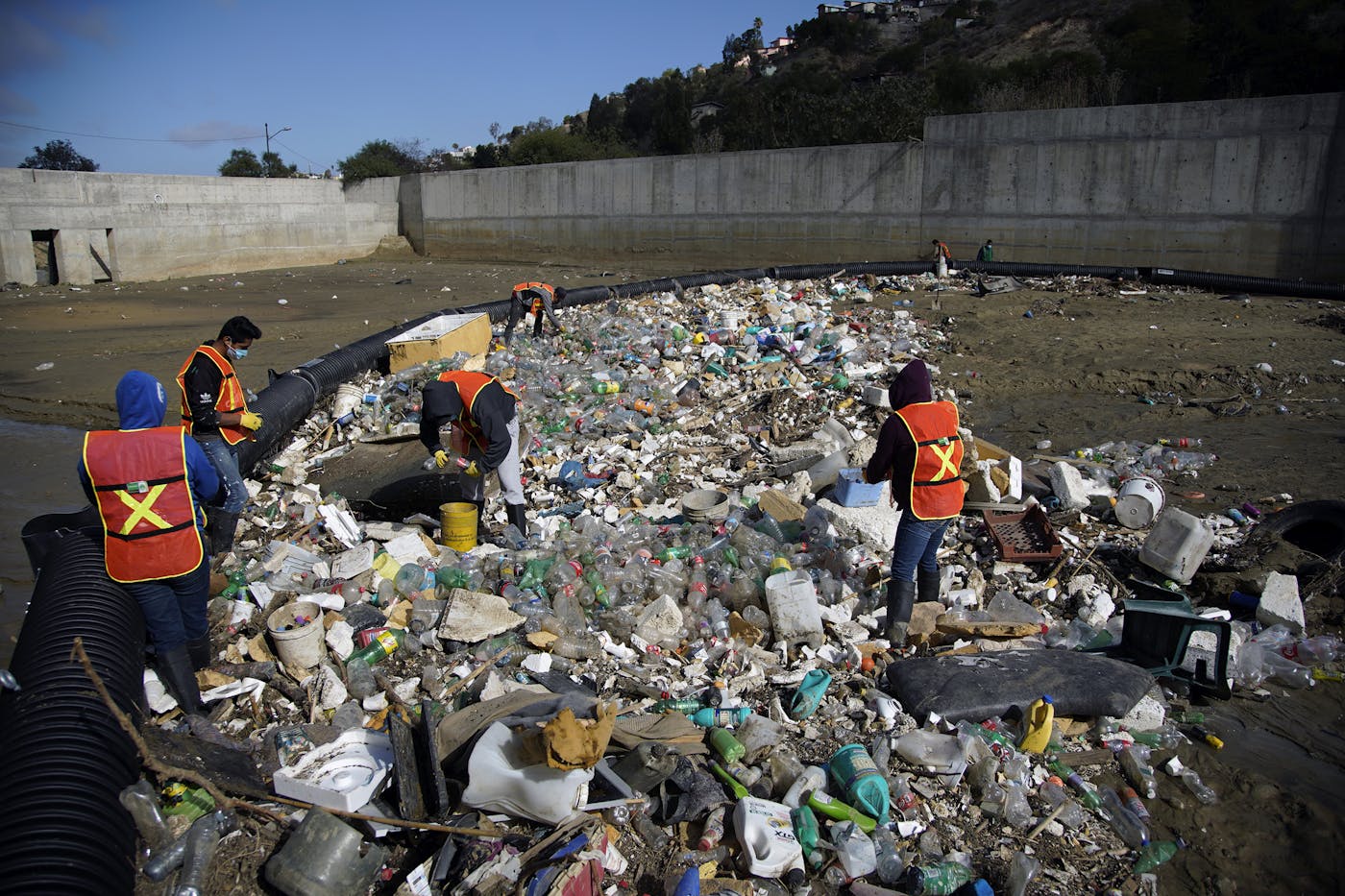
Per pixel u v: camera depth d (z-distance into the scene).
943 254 23.67
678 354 13.05
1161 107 22.53
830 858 3.47
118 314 21.09
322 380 10.83
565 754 3.27
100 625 3.94
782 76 66.56
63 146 51.25
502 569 5.71
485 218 37.78
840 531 6.34
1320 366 12.07
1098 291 20.08
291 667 4.63
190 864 3.30
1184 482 7.84
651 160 32.44
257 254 34.91
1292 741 4.36
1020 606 5.45
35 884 2.75
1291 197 21.09
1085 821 3.73
